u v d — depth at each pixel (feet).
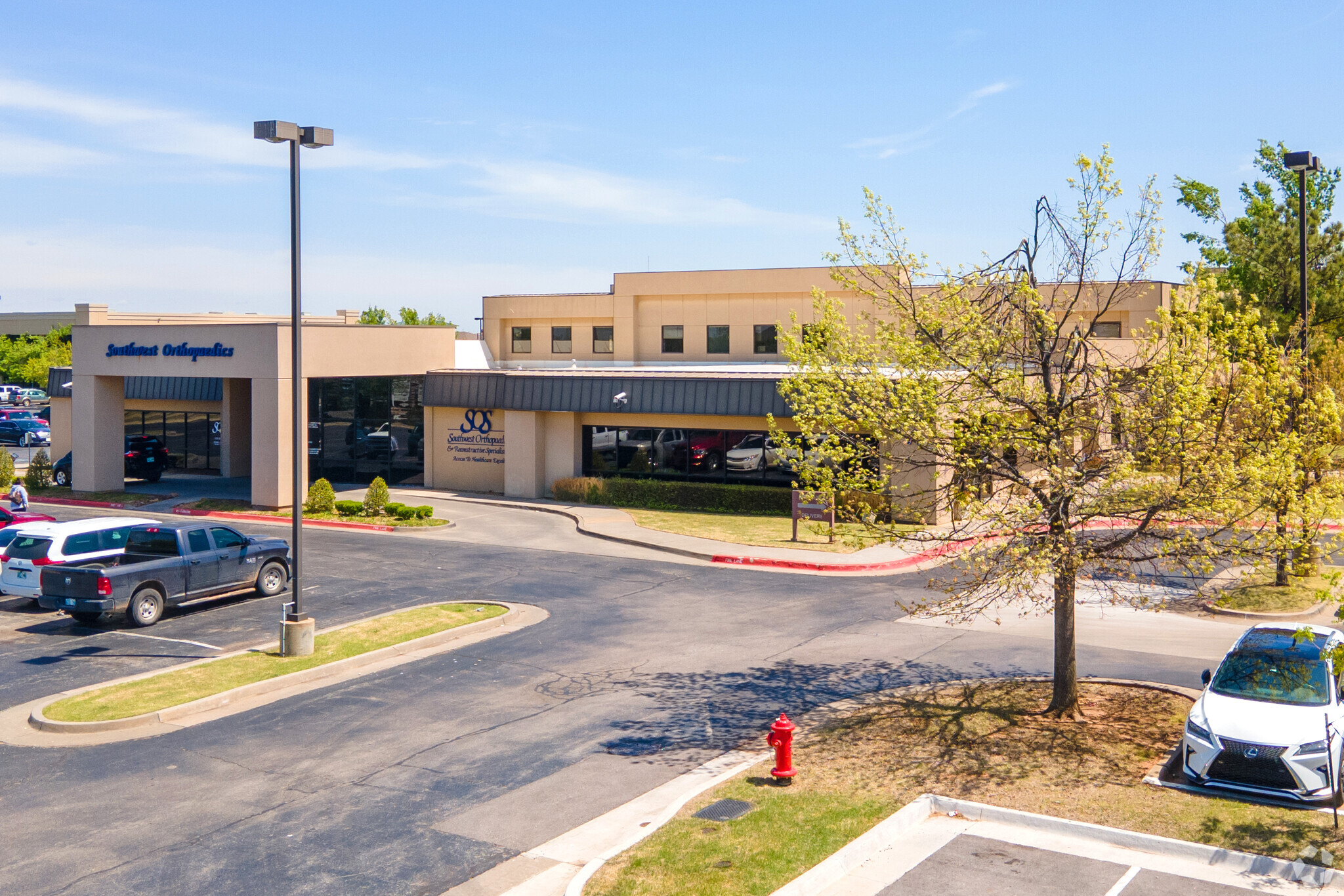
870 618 70.13
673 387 117.50
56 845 36.55
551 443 128.16
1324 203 141.79
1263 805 38.68
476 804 40.16
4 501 121.90
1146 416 43.65
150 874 34.30
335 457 144.05
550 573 84.84
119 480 133.08
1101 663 59.11
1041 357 46.85
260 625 68.85
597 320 157.99
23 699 53.72
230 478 149.59
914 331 49.06
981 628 67.77
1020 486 46.73
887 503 49.19
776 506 112.37
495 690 54.80
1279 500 42.16
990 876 33.47
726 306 148.05
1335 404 45.62
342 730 48.75
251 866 34.88
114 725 48.62
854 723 48.60
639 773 43.37
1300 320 69.05
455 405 132.16
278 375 115.55
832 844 35.22
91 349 129.80
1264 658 44.60
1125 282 49.55
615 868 33.50
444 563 88.79
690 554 91.61
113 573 66.74
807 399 48.55
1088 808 38.22
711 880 32.48
